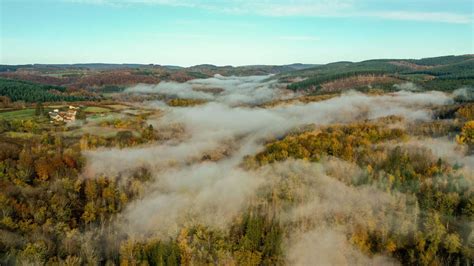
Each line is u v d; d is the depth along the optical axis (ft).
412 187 431.84
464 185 411.34
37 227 363.15
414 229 363.35
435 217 355.56
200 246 371.97
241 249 365.40
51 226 375.45
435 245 336.29
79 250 356.38
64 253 347.97
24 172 424.05
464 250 325.83
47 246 346.95
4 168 421.59
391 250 355.15
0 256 317.01
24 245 337.93
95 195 449.89
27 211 378.73
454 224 363.56
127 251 350.64
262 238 383.86
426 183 429.38
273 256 362.74
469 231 349.82
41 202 395.55
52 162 460.14
